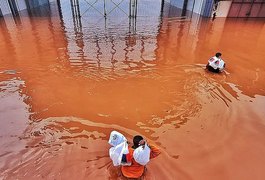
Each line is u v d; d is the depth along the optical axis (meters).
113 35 14.35
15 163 4.76
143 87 7.98
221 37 14.29
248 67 9.79
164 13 22.22
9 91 7.59
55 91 7.63
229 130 5.86
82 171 4.56
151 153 4.15
